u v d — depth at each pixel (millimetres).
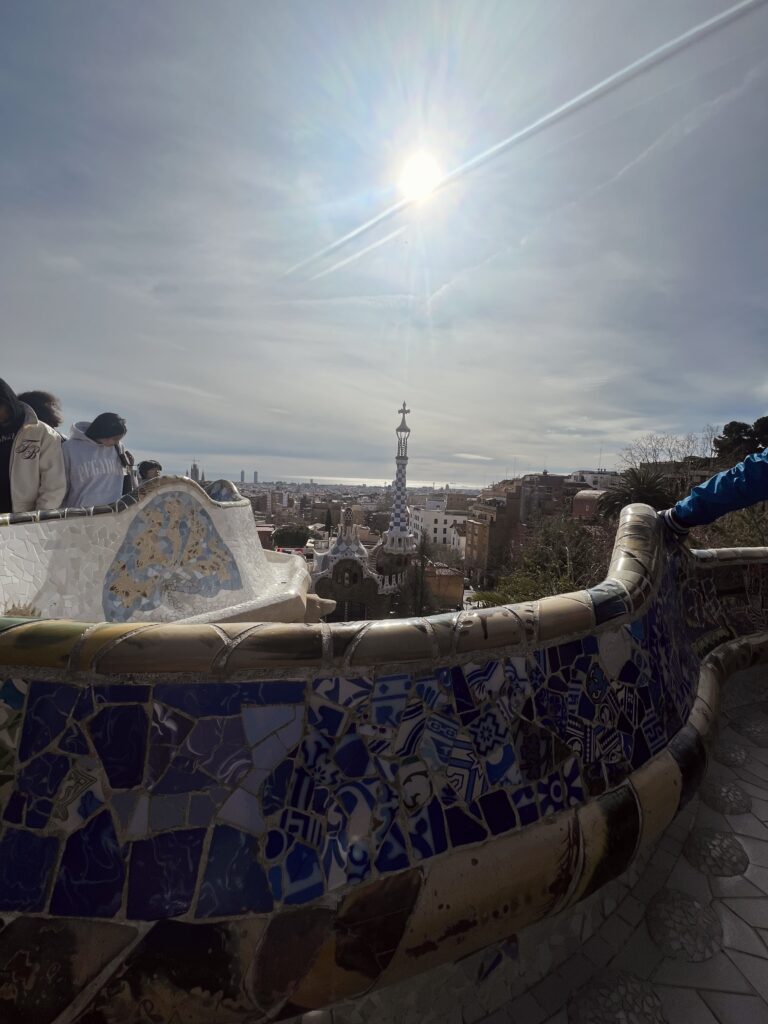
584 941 1479
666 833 1893
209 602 4723
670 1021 1283
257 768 1145
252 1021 1062
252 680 1168
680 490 20625
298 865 1115
